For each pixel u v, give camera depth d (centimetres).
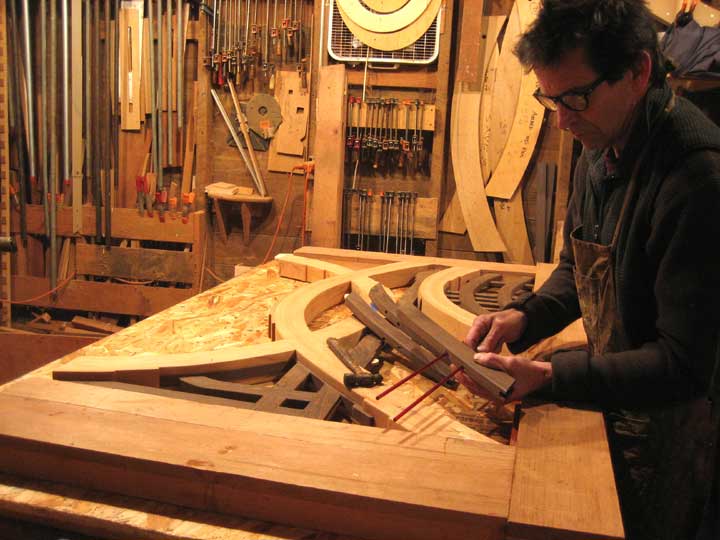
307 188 392
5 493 108
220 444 110
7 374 378
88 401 126
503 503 95
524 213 383
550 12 109
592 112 117
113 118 427
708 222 108
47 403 125
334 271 246
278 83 403
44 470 112
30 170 440
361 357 160
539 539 90
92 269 440
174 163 431
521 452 110
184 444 110
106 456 107
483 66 369
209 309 212
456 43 376
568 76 112
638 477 153
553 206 375
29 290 447
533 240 386
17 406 123
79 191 432
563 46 110
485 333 149
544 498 96
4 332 424
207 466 103
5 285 442
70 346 375
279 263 263
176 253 427
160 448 108
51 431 113
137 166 436
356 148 387
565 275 159
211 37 403
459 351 139
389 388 138
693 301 109
